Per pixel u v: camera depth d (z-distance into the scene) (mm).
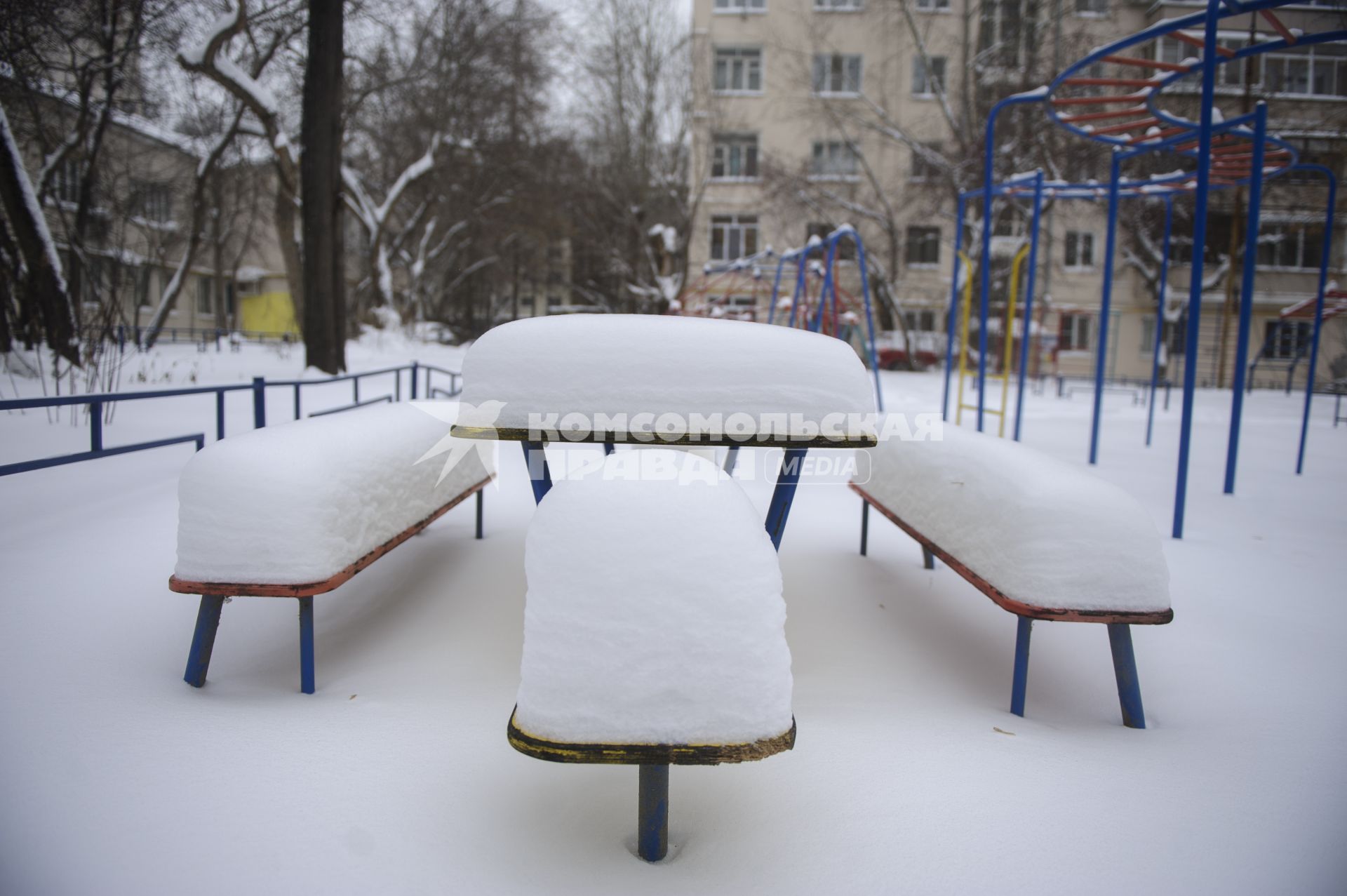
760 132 27297
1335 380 21328
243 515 2074
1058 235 26766
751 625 1427
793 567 3670
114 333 7773
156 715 2012
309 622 2174
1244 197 21500
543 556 1449
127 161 17688
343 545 2229
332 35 10766
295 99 17281
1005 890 1458
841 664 2549
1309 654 2654
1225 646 2719
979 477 2504
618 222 25969
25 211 8484
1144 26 23719
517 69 21719
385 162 23359
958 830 1641
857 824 1650
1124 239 24641
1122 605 2115
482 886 1428
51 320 8602
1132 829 1668
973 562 2432
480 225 26953
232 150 20281
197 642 2193
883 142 25781
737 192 27234
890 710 2213
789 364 2031
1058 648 2719
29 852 1477
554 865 1494
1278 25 4555
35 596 2689
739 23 27078
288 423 2539
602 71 24422
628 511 1461
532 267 33062
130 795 1667
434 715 2072
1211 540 4215
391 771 1796
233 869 1450
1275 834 1665
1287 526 4566
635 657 1397
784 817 1672
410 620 2789
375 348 18156
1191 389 4191
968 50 21688
